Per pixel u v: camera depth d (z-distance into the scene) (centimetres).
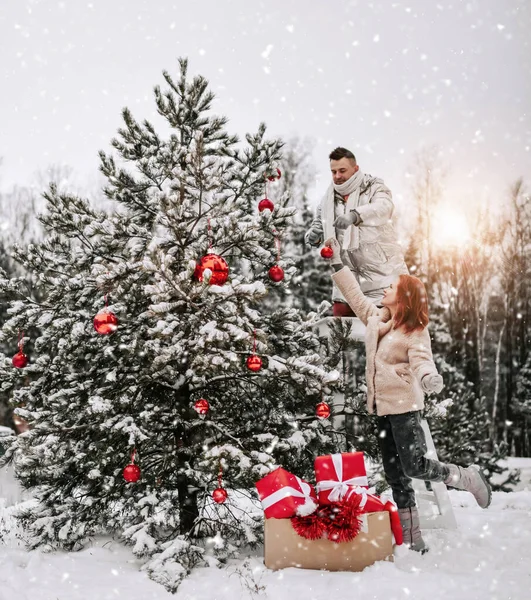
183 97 539
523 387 2591
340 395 532
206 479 452
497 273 2436
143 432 442
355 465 408
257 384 490
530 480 1312
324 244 551
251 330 443
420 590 336
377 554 387
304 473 499
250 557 434
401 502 433
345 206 561
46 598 339
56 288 496
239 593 342
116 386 473
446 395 1177
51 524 461
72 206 505
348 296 503
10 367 507
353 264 558
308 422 504
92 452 452
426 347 436
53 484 487
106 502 474
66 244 551
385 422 446
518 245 2339
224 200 528
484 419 1325
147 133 541
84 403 476
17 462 455
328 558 384
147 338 477
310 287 1836
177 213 450
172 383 480
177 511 490
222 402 516
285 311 531
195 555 412
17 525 496
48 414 471
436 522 498
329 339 522
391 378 436
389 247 549
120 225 492
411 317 441
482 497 436
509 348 2608
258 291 420
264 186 542
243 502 612
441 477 429
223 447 415
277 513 392
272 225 487
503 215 2328
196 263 438
